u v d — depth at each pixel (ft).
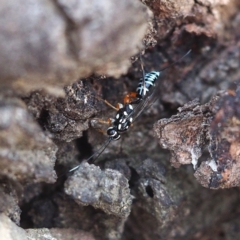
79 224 0.43
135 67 0.43
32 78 0.34
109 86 0.43
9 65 0.34
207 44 0.44
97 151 0.43
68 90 0.39
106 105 0.43
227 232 0.47
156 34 0.42
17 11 0.34
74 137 0.40
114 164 0.43
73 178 0.39
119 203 0.40
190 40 0.44
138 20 0.35
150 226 0.44
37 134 0.35
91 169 0.40
